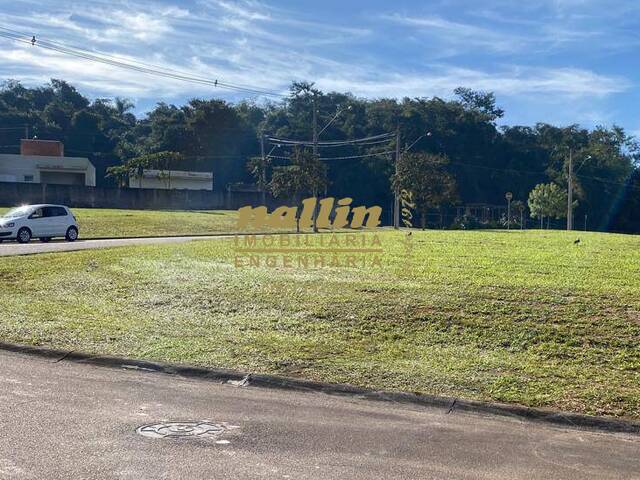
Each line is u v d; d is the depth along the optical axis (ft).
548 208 225.97
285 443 19.31
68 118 288.71
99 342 32.19
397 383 25.95
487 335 31.58
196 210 182.80
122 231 116.16
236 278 45.78
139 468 17.04
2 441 18.83
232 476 16.65
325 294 39.55
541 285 39.86
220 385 26.43
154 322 35.96
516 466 18.13
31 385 25.30
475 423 22.26
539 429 21.91
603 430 22.07
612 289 38.52
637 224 266.77
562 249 64.28
